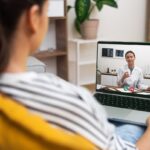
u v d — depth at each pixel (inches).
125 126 34.9
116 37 130.8
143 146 28.4
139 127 34.7
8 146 15.8
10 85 16.5
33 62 57.8
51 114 16.3
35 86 16.6
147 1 133.0
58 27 110.3
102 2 112.8
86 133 16.8
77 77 116.7
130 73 43.1
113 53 43.6
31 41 17.3
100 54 44.3
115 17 128.0
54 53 107.1
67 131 16.4
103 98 42.2
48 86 16.8
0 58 16.1
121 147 22.0
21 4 15.6
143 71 42.4
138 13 133.3
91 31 111.9
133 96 42.6
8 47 16.2
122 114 37.1
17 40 16.5
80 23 111.7
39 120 15.8
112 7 120.7
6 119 15.8
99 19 123.5
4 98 16.3
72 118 16.5
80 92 17.6
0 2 15.2
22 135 15.7
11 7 15.5
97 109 18.1
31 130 15.4
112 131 20.2
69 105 16.6
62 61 113.3
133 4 131.0
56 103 16.4
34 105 16.2
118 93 43.6
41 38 17.7
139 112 37.8
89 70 126.0
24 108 16.1
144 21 135.6
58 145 15.6
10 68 16.8
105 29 126.9
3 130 15.8
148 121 33.8
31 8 16.1
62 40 110.3
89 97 18.0
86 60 123.3
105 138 18.5
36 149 15.6
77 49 112.7
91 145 16.9
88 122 17.0
